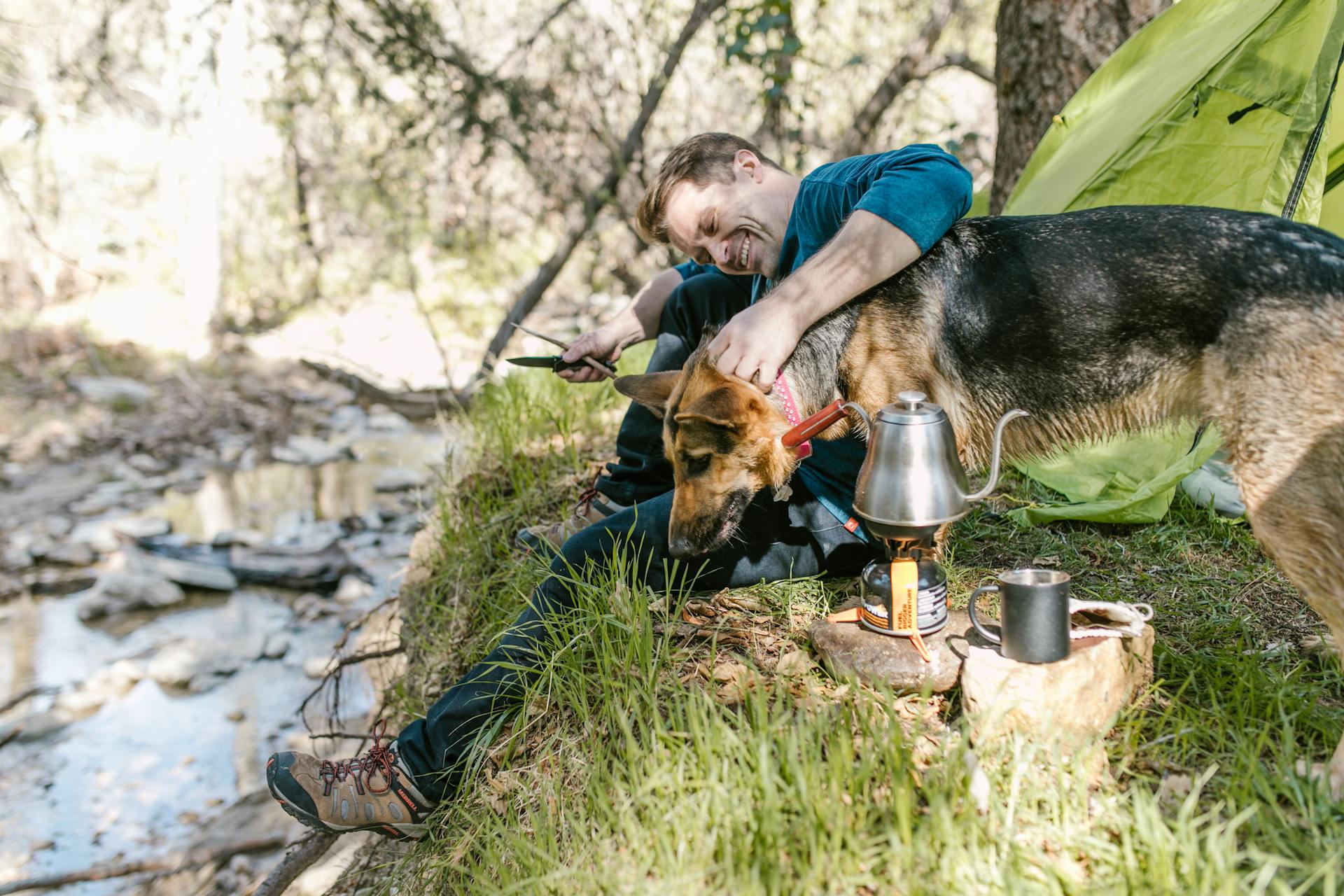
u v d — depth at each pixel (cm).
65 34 1231
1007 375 242
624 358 591
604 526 285
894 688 231
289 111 1105
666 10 898
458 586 392
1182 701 232
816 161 974
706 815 200
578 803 228
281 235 1384
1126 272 227
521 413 539
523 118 906
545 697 265
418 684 362
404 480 838
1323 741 216
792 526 281
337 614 631
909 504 219
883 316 249
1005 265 241
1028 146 475
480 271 1184
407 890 253
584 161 934
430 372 1102
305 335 1258
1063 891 175
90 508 797
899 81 838
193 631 617
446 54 929
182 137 1323
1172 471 307
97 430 972
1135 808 182
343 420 1020
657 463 328
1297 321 204
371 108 1046
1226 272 215
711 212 287
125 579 655
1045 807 196
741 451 249
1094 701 213
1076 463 361
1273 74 310
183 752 500
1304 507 203
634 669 259
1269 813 191
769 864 183
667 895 186
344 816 259
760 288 305
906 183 240
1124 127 361
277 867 354
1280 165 304
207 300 1204
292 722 516
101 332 1230
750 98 929
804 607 282
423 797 261
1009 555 321
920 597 235
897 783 191
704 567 283
